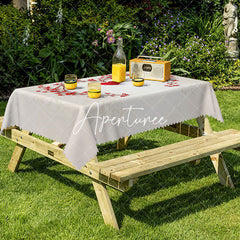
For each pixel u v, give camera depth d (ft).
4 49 22.98
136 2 29.76
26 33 23.98
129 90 11.37
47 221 10.21
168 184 12.57
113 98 10.40
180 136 17.11
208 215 10.64
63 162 10.56
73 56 23.38
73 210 10.80
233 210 10.94
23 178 12.78
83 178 12.86
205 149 10.76
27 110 11.30
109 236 9.53
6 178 12.74
